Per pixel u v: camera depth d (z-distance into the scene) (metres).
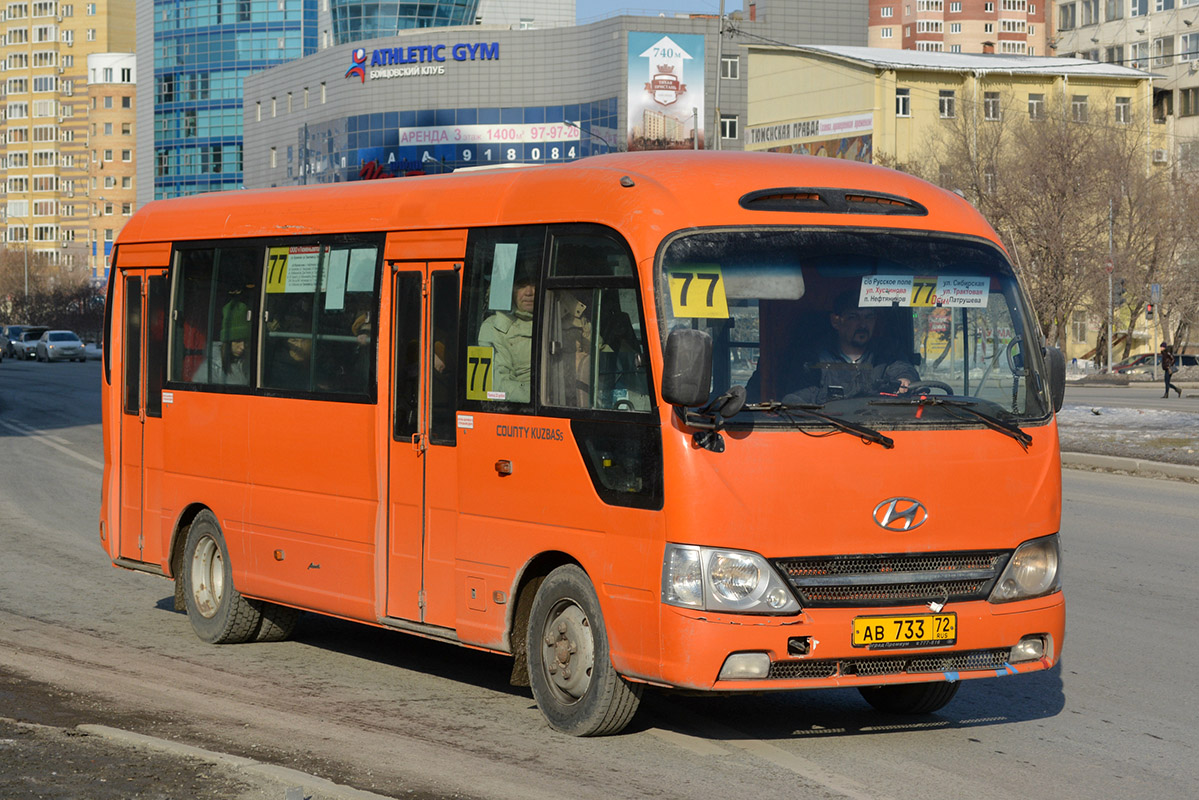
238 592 10.50
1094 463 23.58
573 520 7.81
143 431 11.65
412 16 114.50
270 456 10.19
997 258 8.09
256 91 126.56
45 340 84.25
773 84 90.06
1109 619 11.28
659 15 98.06
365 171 109.62
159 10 141.00
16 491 20.73
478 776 7.12
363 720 8.34
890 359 7.64
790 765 7.38
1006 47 190.62
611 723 7.76
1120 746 7.82
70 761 7.01
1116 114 75.88
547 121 103.69
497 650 8.38
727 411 7.08
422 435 8.90
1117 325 80.00
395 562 9.11
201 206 11.32
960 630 7.44
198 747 7.52
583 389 7.81
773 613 7.14
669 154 8.20
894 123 82.38
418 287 9.05
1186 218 70.06
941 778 7.17
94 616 11.68
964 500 7.55
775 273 7.55
